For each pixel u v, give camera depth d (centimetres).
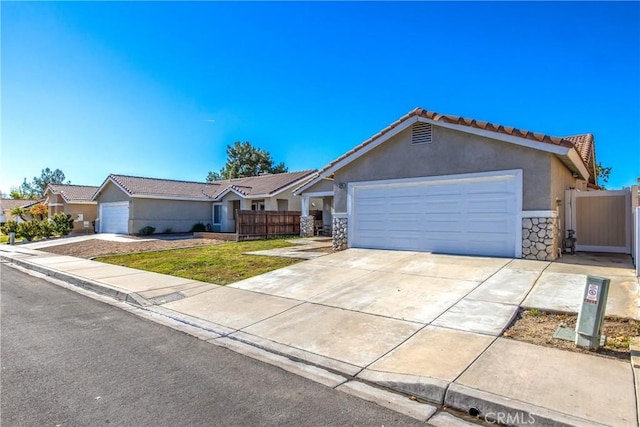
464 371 456
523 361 474
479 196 1094
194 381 463
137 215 2606
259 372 492
